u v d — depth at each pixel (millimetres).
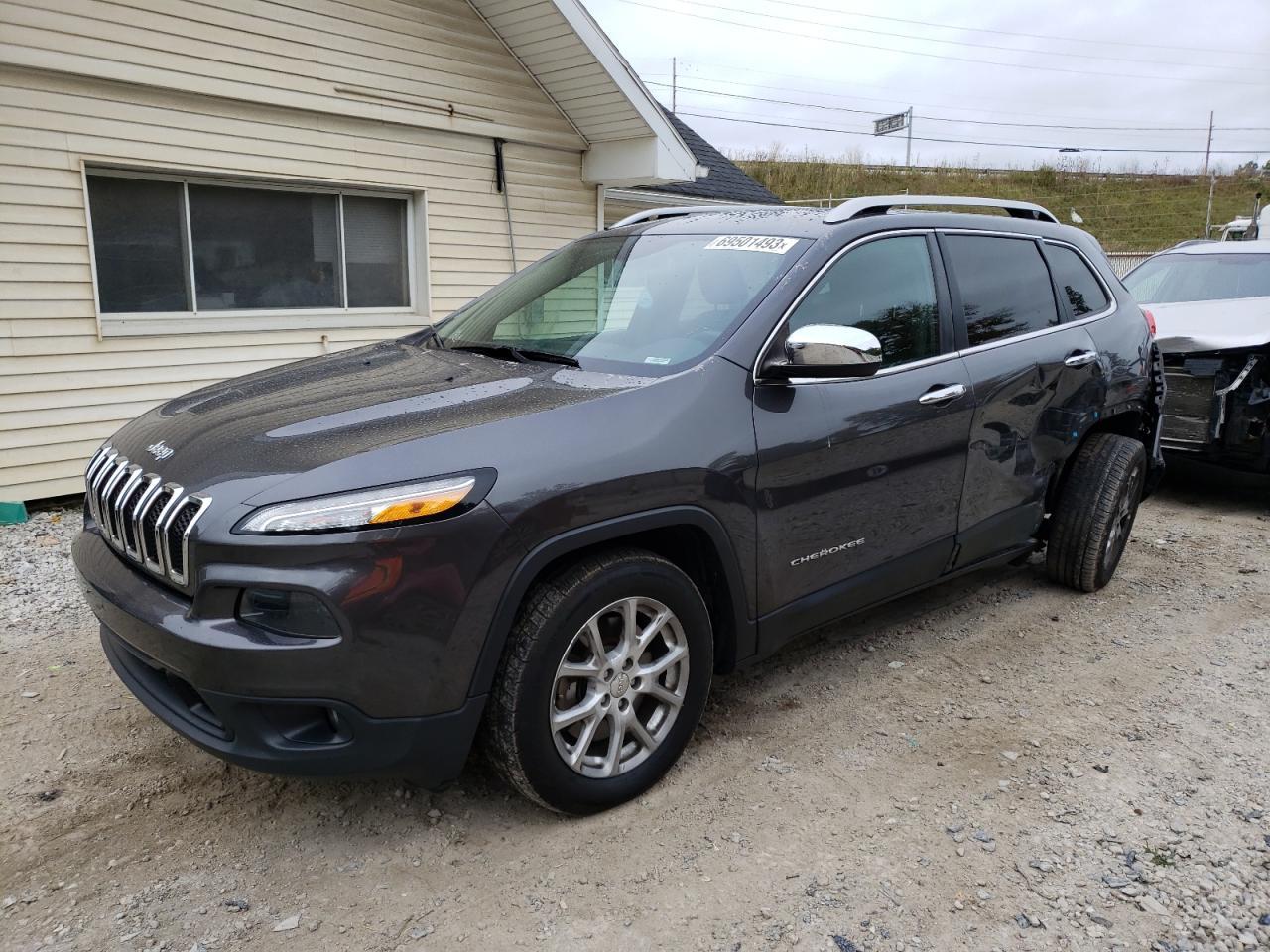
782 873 2549
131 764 3080
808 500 3137
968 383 3705
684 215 4160
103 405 6703
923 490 3582
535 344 3385
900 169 42406
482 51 8656
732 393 2941
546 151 9484
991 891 2486
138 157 6656
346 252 8188
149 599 2461
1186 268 8125
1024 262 4258
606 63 8555
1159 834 2744
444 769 2480
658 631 2816
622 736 2781
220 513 2303
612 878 2525
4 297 6133
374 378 3117
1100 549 4598
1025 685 3732
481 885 2498
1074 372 4273
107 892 2461
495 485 2412
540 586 2578
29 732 3266
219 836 2709
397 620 2283
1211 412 6445
